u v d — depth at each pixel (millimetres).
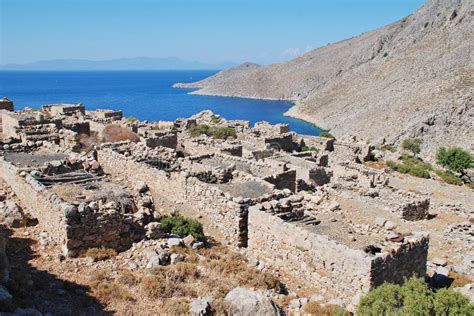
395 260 17609
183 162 34031
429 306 13328
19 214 20625
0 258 14891
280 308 15891
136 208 22094
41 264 16938
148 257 18000
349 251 17125
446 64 165375
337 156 54438
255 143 52781
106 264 17375
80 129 49469
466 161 63281
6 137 42031
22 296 14250
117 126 47031
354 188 31578
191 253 19125
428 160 72062
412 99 145375
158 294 15523
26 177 22953
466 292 19125
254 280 17719
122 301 14938
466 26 188750
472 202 40719
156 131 53656
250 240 21797
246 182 29203
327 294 17828
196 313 14188
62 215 17844
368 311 13906
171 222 21812
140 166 31234
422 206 30391
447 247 25797
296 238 19219
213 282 16812
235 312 14555
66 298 14711
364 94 188625
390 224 21750
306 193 27797
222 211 24203
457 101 127375
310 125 173500
